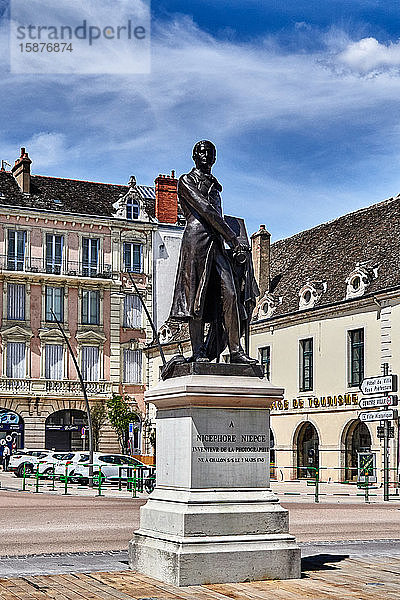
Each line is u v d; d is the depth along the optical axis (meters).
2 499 26.78
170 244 60.47
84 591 8.84
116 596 8.56
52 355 55.97
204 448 9.63
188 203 10.55
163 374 10.34
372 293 36.66
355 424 37.91
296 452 41.41
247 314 10.64
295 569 9.62
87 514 21.20
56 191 58.91
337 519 20.11
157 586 9.10
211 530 9.41
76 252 57.31
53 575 9.91
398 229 40.47
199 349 10.40
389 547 13.34
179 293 10.46
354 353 38.31
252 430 9.87
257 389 9.80
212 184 10.70
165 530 9.66
